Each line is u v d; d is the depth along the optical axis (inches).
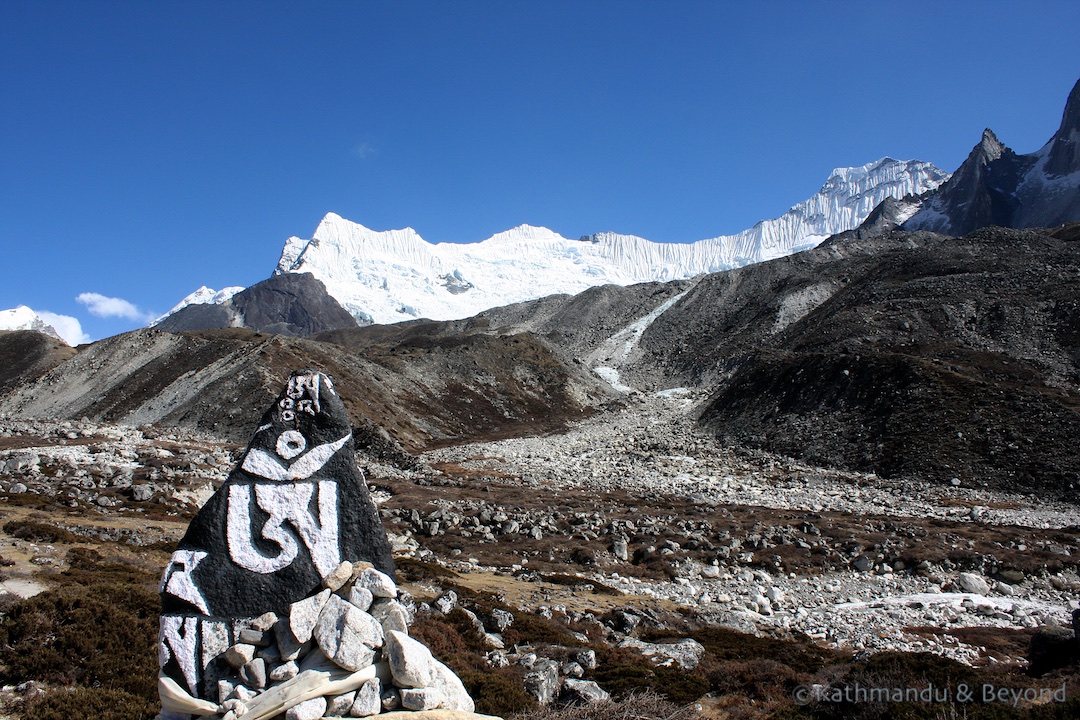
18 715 441.1
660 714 525.3
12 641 520.1
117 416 3727.9
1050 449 2397.9
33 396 4237.2
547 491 2208.4
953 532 1652.3
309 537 346.9
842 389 3363.7
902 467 2586.1
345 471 363.3
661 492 2269.9
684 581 1277.1
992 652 858.1
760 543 1540.4
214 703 320.2
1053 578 1330.0
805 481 2546.8
